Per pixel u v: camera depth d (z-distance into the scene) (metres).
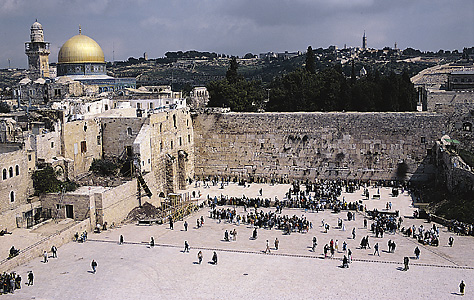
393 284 45.41
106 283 46.56
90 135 81.56
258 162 95.31
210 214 72.50
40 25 136.38
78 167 78.38
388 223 64.06
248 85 122.25
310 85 114.06
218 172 97.62
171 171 86.62
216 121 96.69
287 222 65.50
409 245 57.91
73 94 104.44
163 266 51.00
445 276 47.50
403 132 89.12
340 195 83.75
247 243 59.03
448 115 87.50
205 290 44.56
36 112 77.81
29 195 66.88
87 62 118.44
